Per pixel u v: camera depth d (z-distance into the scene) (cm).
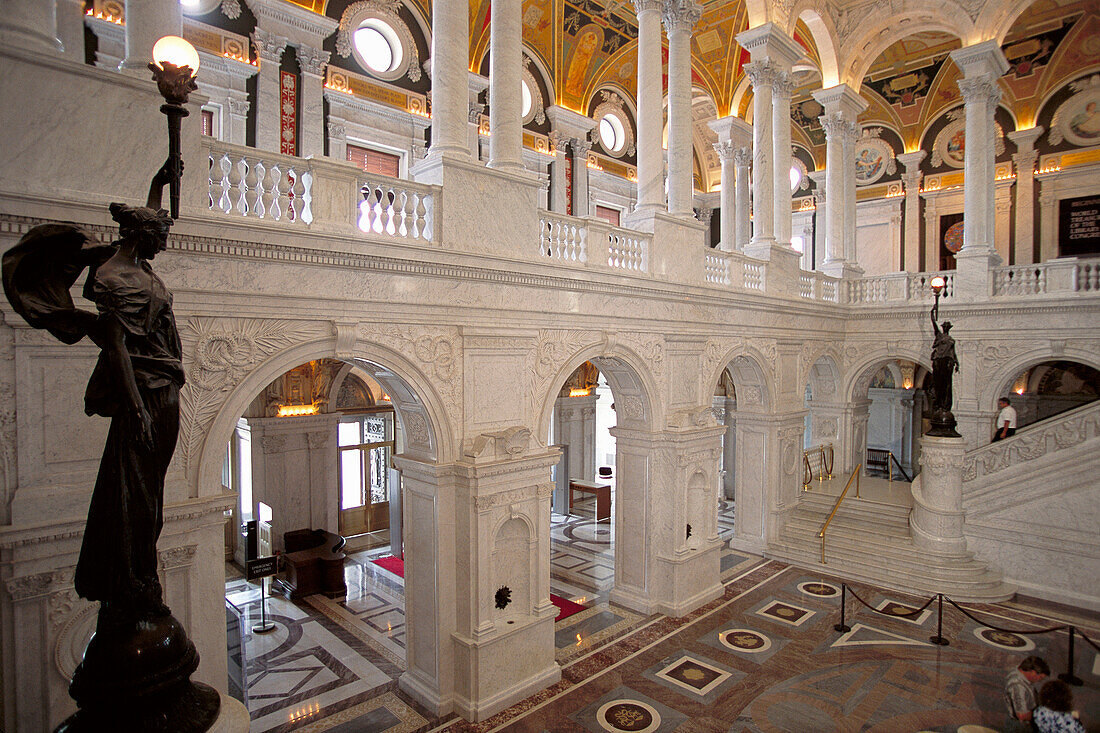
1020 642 1002
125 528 362
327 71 1242
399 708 825
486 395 848
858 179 2267
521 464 850
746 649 990
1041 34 1827
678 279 1134
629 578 1179
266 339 646
